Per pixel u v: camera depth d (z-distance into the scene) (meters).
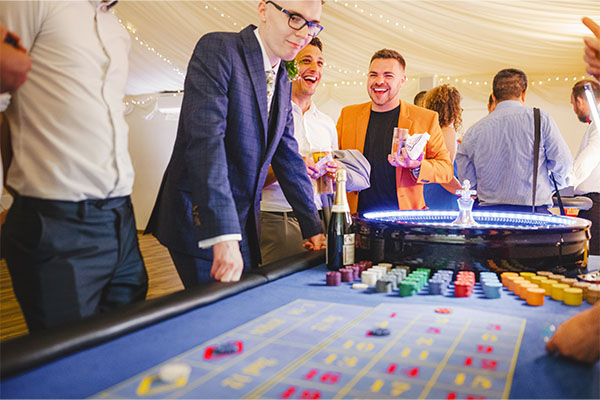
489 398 0.65
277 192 2.40
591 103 1.49
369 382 0.69
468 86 8.16
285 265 1.50
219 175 1.39
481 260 1.41
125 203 1.57
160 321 0.97
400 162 2.58
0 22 1.31
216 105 1.50
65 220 1.39
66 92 1.38
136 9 6.74
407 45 7.07
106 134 1.46
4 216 1.53
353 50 7.43
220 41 1.58
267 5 1.61
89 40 1.43
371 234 1.61
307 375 0.72
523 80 2.84
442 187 3.76
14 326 3.37
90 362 0.77
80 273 1.41
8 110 1.39
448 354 0.81
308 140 2.58
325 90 8.98
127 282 1.60
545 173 2.78
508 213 1.86
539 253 1.41
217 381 0.70
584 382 0.71
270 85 1.73
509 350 0.83
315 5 1.58
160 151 10.38
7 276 5.23
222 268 1.30
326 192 2.31
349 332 0.92
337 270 1.55
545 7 5.42
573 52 6.78
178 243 1.67
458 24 6.20
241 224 1.75
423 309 1.09
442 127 3.55
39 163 1.37
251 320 1.00
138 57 8.33
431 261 1.47
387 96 2.83
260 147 1.72
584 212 3.92
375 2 5.92
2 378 0.70
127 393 0.66
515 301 1.18
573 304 1.15
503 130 2.78
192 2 6.24
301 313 1.05
